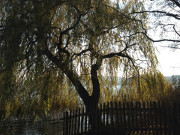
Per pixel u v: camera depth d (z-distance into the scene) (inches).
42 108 332.8
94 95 350.0
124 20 364.5
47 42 339.9
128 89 418.9
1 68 314.3
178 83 360.8
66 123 282.0
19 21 314.7
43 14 317.7
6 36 311.1
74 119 296.5
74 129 275.9
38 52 312.7
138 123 267.1
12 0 327.6
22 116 412.2
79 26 332.8
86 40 335.3
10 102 333.7
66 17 326.0
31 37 308.5
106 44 368.2
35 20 306.0
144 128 258.1
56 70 331.3
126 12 387.5
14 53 305.0
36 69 313.0
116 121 271.9
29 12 320.2
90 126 281.6
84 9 336.5
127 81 418.3
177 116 233.5
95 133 274.2
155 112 253.3
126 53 386.0
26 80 326.6
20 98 349.4
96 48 339.9
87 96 351.3
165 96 354.9
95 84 359.3
